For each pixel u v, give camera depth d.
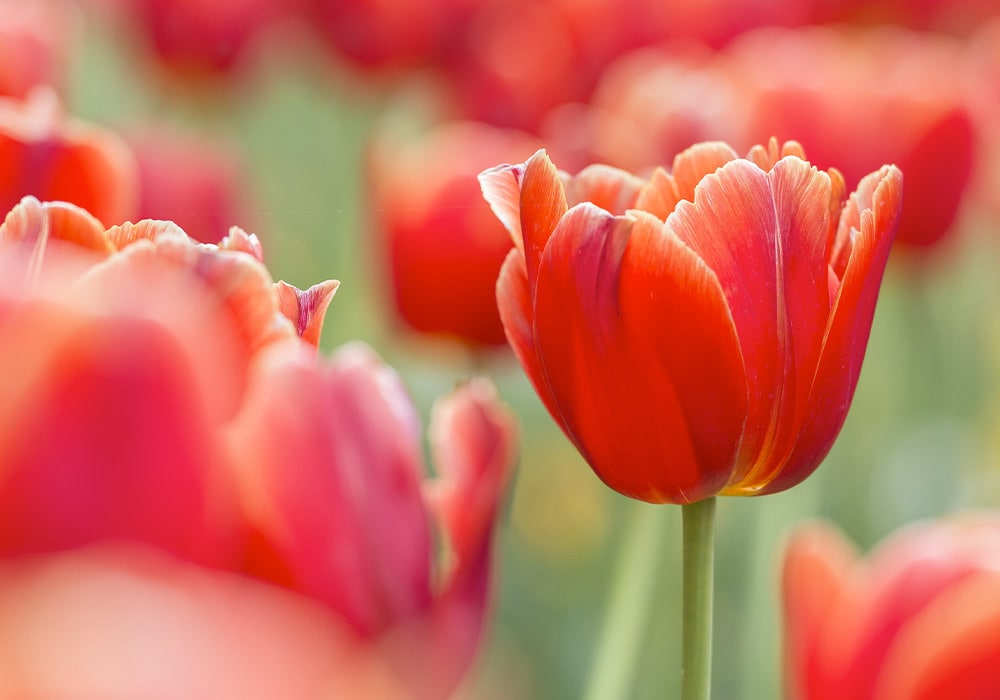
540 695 1.13
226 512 0.44
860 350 0.63
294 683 0.33
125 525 0.41
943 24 1.58
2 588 0.33
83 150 0.68
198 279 0.52
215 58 1.44
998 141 1.37
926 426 1.47
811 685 0.70
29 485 0.40
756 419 0.62
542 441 1.43
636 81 1.17
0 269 0.45
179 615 0.32
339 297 1.29
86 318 0.40
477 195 1.09
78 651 0.31
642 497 0.63
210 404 0.43
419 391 1.21
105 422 0.41
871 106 1.18
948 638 0.66
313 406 0.52
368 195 1.26
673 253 0.60
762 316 0.61
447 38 1.44
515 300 0.64
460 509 0.57
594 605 1.24
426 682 0.54
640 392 0.61
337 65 1.47
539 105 1.30
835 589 0.70
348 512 0.52
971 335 1.57
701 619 0.63
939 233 1.26
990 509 1.40
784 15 1.43
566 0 1.35
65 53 1.15
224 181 1.01
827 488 1.37
